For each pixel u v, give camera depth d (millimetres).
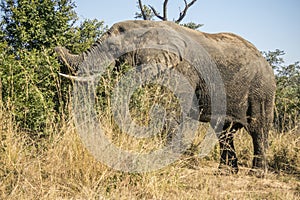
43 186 5211
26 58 6758
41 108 6387
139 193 5504
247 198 5797
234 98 7949
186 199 5414
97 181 5352
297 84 13656
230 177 7105
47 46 7770
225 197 5719
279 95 10781
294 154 8273
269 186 6773
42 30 7711
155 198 5371
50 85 6875
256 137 8062
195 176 6273
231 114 7957
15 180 5211
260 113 8102
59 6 8078
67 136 5668
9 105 6105
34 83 6582
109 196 5223
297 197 6074
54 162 5516
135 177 5684
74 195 5234
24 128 6207
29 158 5641
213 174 6926
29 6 7664
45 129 6207
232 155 7934
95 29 8797
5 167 5289
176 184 5824
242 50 8164
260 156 7895
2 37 7641
